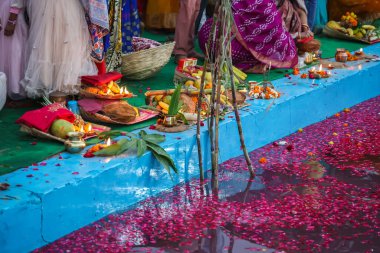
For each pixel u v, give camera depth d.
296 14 8.62
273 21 7.86
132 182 5.21
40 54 6.26
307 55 8.52
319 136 7.11
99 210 4.94
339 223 5.09
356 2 10.66
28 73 6.30
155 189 5.47
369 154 6.62
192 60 7.11
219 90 5.56
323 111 7.67
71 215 4.70
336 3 10.85
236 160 6.31
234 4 7.82
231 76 5.62
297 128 7.25
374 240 4.83
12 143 5.41
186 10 8.13
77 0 6.41
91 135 5.59
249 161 5.95
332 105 7.83
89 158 5.15
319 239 4.82
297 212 5.26
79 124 5.65
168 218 5.05
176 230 4.87
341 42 10.04
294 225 5.04
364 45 9.96
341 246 4.73
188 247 4.63
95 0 6.36
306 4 9.88
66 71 6.32
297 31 8.59
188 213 5.16
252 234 4.87
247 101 6.90
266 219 5.12
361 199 5.55
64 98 5.99
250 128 6.49
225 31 5.42
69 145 5.21
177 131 5.83
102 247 4.55
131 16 7.52
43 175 4.77
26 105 6.45
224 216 5.14
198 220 5.05
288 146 6.64
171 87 7.21
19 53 6.40
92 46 6.55
